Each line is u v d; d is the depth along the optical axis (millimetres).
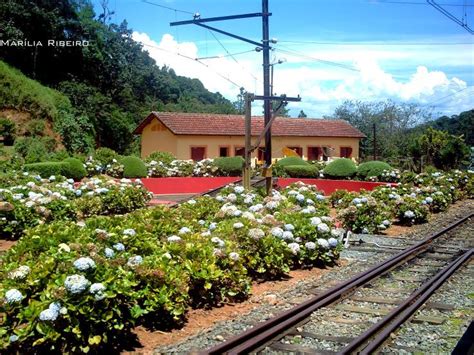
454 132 72625
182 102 70875
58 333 6066
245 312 8547
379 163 31828
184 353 6594
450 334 7418
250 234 10500
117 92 55719
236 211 12297
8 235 14156
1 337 6148
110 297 6445
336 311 8445
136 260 7613
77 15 48625
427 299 9102
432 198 22359
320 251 11961
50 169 25500
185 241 9211
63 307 6105
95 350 6477
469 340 6133
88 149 37969
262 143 41406
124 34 66000
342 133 45375
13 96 35688
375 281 10547
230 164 32750
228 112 71562
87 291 6301
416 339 7160
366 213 17234
